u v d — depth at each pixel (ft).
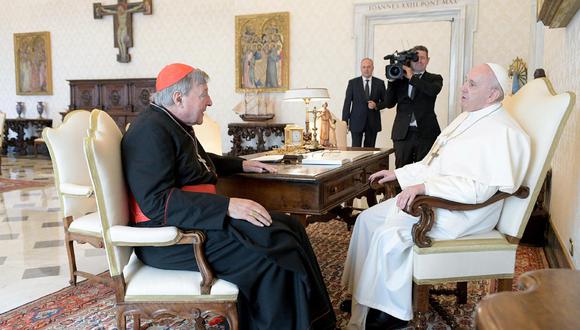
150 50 32.42
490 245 7.55
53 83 35.78
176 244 6.66
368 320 8.38
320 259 12.41
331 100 27.68
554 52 14.53
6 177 26.96
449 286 10.68
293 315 6.69
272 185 8.79
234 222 6.62
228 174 9.00
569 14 10.16
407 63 16.53
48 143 10.17
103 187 6.39
